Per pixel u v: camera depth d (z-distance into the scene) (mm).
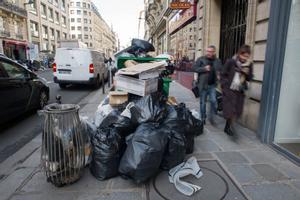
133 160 2736
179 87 11438
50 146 2729
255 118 4660
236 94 4266
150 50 6621
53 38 48719
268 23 4082
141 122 3232
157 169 2949
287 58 3896
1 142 4547
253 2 4656
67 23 57438
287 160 3551
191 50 10750
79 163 2916
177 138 3152
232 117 4379
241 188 2838
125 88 4555
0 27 30625
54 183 2842
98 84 12438
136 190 2799
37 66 28219
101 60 13477
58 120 2707
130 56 5828
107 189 2818
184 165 3209
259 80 4496
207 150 3904
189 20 10711
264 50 4359
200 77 5125
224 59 7598
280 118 4062
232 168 3305
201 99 5219
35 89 6559
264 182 2963
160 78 5070
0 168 3402
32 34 39344
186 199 2641
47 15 45000
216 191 2781
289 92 4000
